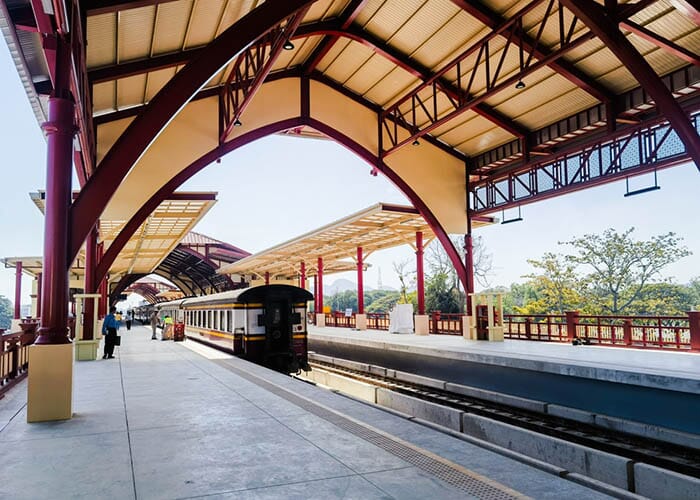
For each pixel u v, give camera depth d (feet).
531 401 33.17
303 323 49.08
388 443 16.39
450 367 42.70
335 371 56.49
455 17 48.29
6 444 16.57
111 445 16.37
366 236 76.28
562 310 97.25
